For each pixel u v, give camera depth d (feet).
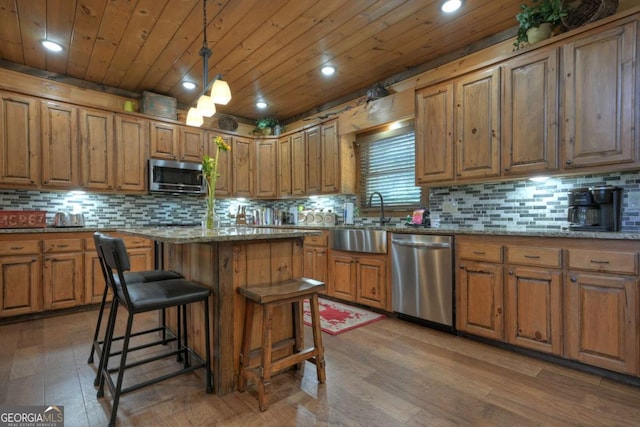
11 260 9.73
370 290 10.71
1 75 10.82
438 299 8.90
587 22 7.22
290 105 15.56
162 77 12.28
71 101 11.60
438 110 9.76
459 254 8.50
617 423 5.02
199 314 6.79
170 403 5.59
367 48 10.30
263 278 6.49
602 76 6.78
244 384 6.00
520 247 7.41
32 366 6.88
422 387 6.07
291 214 17.22
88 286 11.01
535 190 8.87
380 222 12.15
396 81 12.22
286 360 5.76
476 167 8.88
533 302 7.20
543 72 7.62
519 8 8.36
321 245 12.51
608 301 6.26
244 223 15.11
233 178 15.85
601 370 6.49
